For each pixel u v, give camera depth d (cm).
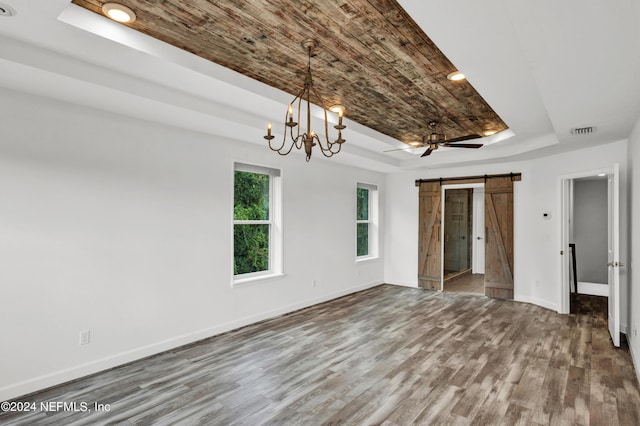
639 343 318
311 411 256
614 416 251
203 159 412
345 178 647
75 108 309
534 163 587
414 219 726
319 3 214
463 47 236
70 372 302
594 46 202
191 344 391
